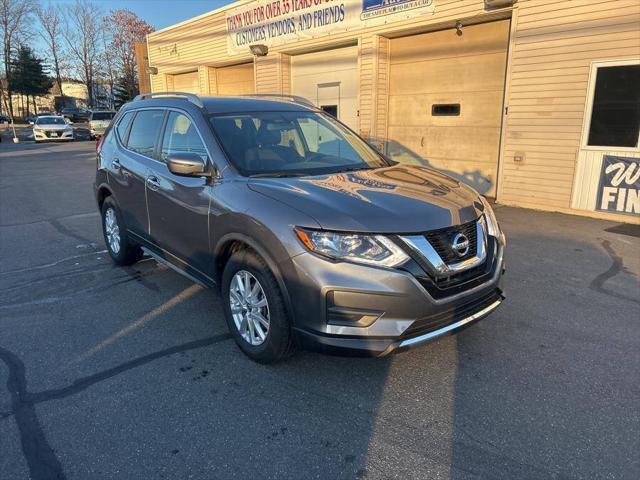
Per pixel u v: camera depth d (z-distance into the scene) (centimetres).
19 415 291
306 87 1345
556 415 288
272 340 318
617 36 721
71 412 294
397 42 1082
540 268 543
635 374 331
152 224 452
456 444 265
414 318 284
